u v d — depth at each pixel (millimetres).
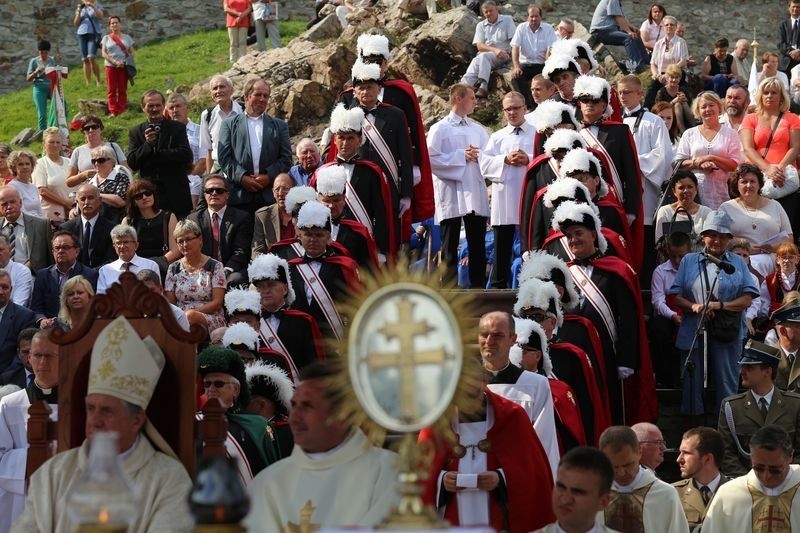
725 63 62781
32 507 14977
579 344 28094
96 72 74625
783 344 29844
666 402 32375
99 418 14664
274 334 27609
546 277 27656
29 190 41125
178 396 15648
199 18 82688
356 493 14297
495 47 59688
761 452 22094
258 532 14297
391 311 10562
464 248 39344
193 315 30297
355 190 32438
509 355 22531
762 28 82812
